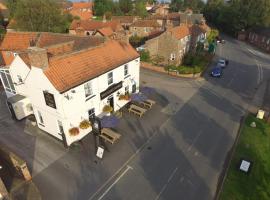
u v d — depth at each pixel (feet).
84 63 81.10
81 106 79.30
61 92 69.62
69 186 65.26
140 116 95.91
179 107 104.63
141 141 82.48
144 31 231.50
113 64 88.89
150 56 158.30
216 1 327.67
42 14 191.93
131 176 68.49
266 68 157.07
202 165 72.59
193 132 87.81
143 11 343.87
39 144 80.79
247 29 249.96
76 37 115.14
